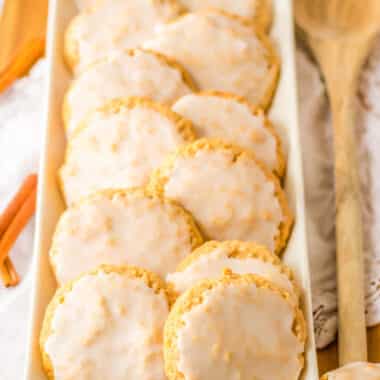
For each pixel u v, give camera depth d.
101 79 0.70
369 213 0.73
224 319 0.59
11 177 0.75
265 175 0.66
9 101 0.80
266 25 0.75
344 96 0.75
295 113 0.70
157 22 0.74
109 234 0.64
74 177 0.67
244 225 0.65
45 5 0.83
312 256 0.72
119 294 0.61
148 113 0.67
